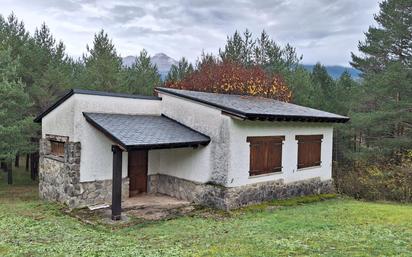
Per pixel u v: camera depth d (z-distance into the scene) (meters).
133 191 11.30
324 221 8.45
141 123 10.55
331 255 5.48
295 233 7.27
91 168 10.12
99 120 9.83
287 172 11.70
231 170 9.91
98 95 10.42
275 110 11.22
